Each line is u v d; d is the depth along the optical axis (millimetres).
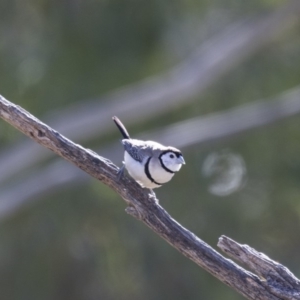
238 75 16984
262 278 7191
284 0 15859
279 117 16094
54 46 15711
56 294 17703
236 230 16969
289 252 17672
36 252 17344
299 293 7031
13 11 15555
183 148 15859
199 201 16828
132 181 7531
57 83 15820
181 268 17109
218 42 16250
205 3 16109
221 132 15922
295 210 17531
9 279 17344
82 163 7566
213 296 16953
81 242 17453
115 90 15961
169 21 15578
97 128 15680
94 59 15672
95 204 16766
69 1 15508
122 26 15391
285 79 16953
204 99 17188
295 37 16828
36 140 7582
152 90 15805
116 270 17656
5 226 16969
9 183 16734
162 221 7434
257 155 17156
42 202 16688
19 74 15758
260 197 17297
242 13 16469
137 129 16812
